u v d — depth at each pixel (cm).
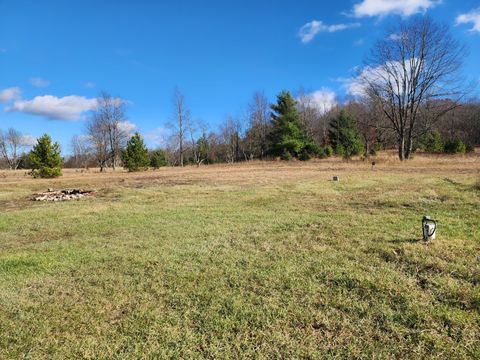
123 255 624
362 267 512
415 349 319
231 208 1092
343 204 1086
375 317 378
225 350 329
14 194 1698
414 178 1673
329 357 315
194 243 687
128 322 386
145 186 1823
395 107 3522
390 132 4738
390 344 329
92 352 333
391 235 666
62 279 520
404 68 3222
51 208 1204
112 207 1189
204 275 512
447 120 5988
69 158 7981
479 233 645
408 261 520
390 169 2325
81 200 1418
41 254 650
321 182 1688
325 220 845
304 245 643
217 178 2128
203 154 6281
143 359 320
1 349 343
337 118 5322
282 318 383
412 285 443
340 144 4866
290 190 1462
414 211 904
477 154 3819
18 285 500
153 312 405
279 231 761
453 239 605
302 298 427
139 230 829
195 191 1542
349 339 342
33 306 430
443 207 937
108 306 427
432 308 383
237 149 6425
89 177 2812
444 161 2802
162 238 740
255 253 606
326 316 384
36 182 2347
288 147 4638
